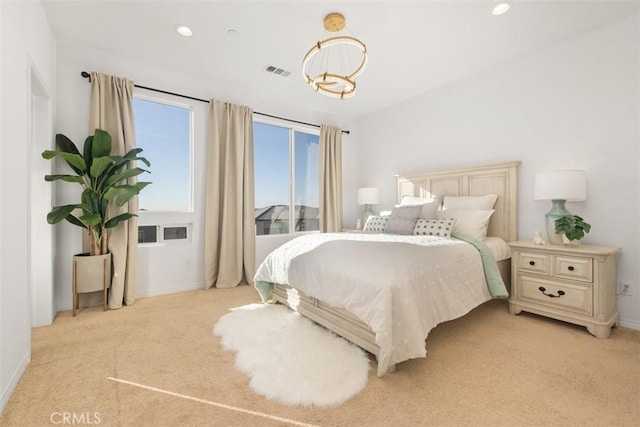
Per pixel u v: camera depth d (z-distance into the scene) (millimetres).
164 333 2191
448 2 2156
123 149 2863
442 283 1965
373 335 1744
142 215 3127
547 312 2352
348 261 1979
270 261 2734
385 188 4500
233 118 3633
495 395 1456
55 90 2619
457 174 3439
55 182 2586
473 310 2689
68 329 2252
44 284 2340
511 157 3023
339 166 4668
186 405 1388
